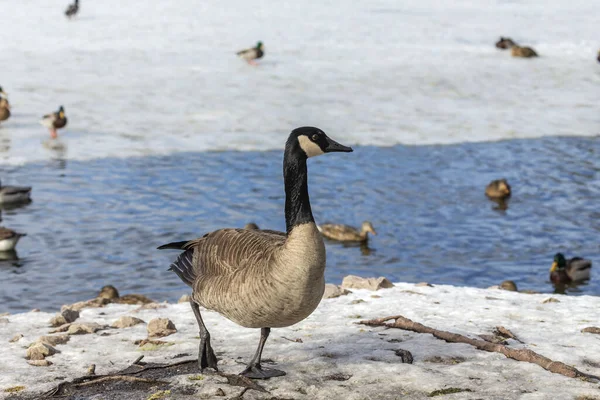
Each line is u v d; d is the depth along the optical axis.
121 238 17.77
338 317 8.54
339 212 20.28
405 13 59.16
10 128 28.28
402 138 27.67
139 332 8.13
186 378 6.57
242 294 6.09
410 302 9.18
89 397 6.27
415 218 19.92
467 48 45.91
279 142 26.70
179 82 35.72
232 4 61.22
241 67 39.22
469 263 17.03
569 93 35.69
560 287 16.06
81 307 9.92
